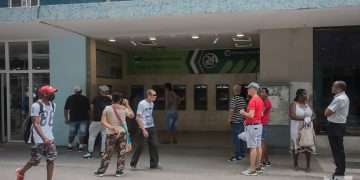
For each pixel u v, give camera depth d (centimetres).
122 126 902
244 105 1066
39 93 770
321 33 1201
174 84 1819
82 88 1338
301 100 935
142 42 1517
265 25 1156
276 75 1213
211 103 1788
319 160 1072
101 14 1032
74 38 1342
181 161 1067
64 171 949
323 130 1188
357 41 1182
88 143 1161
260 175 898
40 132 750
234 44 1611
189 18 1042
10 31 1235
